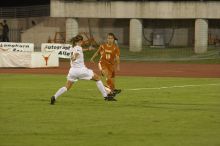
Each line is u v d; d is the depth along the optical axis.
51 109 36.03
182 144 24.97
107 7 109.50
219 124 30.22
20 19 123.00
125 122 30.88
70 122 30.83
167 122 30.86
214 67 85.19
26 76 65.56
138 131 28.11
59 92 38.62
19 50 92.19
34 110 35.53
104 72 43.50
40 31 117.94
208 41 114.00
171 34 117.25
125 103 39.28
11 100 40.78
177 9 106.56
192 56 102.06
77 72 38.78
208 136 26.84
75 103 39.28
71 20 110.94
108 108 36.59
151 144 24.94
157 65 89.88
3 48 91.25
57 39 116.06
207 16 105.19
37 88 50.22
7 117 32.53
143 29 118.06
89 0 111.00
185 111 35.22
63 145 24.75
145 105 38.16
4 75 67.12
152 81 58.91
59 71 74.81
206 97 43.19
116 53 43.56
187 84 54.88
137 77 65.06
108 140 25.83
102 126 29.58
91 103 39.31
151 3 107.44
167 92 46.84
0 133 27.48
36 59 81.06
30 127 29.17
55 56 83.56
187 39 116.56
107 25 118.94
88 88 50.12
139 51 108.81
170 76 67.00
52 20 117.00
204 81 58.97
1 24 119.56
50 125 29.81
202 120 31.53
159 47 114.25
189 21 116.12
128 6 108.56
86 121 31.19
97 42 118.88
